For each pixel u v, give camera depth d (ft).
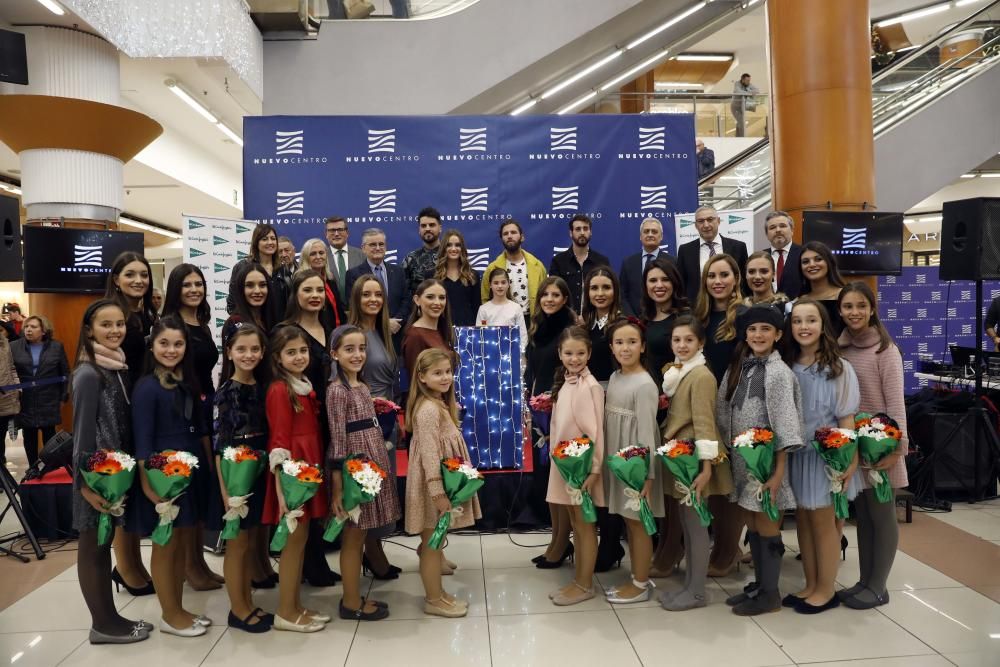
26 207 20.61
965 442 16.66
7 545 14.24
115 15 20.07
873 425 9.80
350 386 10.24
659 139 21.58
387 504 10.35
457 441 10.47
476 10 24.91
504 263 17.84
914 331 31.01
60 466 14.52
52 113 19.30
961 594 10.97
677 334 10.45
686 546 10.68
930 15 45.39
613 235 21.57
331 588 11.77
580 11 25.04
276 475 9.37
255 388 10.02
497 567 12.53
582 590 10.89
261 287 12.41
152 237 50.29
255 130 20.97
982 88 25.49
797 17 18.79
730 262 11.79
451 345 13.24
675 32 29.30
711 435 10.01
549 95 29.50
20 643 9.73
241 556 10.05
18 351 19.12
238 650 9.40
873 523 10.51
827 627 9.79
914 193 25.11
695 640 9.43
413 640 9.61
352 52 24.75
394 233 21.25
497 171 21.44
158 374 9.66
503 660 8.97
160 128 22.43
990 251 16.40
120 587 11.84
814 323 10.15
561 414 10.95
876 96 26.89
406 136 21.25
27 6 18.44
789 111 19.04
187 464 9.12
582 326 12.19
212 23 20.90
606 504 11.04
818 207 18.57
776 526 10.32
